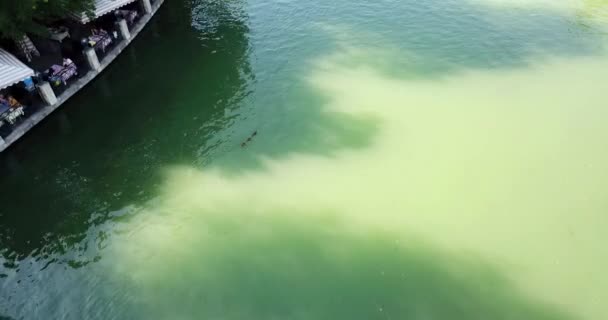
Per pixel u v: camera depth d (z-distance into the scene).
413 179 25.89
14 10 25.47
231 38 38.62
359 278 20.67
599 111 30.78
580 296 20.22
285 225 23.00
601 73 34.56
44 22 31.61
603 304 19.91
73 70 30.19
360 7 43.38
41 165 26.14
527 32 39.53
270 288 20.19
